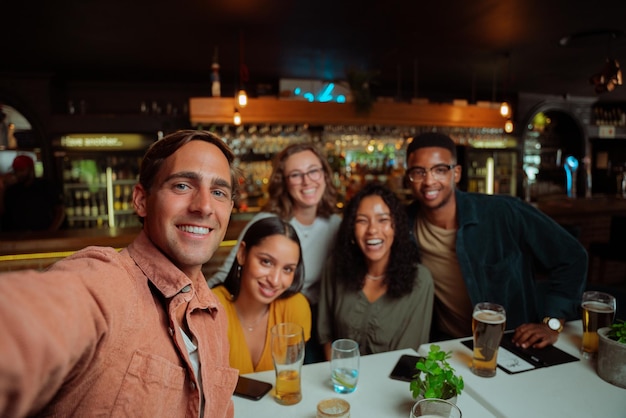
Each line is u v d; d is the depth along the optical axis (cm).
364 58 493
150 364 65
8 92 509
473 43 443
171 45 430
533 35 417
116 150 539
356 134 579
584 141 786
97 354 58
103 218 549
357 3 331
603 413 109
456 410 91
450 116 536
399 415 109
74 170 541
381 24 379
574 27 396
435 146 183
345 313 176
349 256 176
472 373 131
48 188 439
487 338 127
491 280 187
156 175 78
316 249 229
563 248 176
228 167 83
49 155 527
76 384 57
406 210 210
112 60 479
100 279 60
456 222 193
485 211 189
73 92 576
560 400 115
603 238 538
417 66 534
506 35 415
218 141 84
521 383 125
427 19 370
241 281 156
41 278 51
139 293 69
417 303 172
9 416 42
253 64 510
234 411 111
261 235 148
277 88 586
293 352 114
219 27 380
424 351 149
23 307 44
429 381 104
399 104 512
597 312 136
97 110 586
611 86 366
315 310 224
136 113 591
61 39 404
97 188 545
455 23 382
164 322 74
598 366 128
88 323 53
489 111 554
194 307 81
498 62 518
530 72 570
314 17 360
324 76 574
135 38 405
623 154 845
